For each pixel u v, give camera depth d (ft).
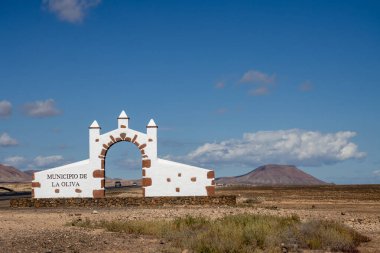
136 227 80.84
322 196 217.36
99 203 144.46
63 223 92.84
